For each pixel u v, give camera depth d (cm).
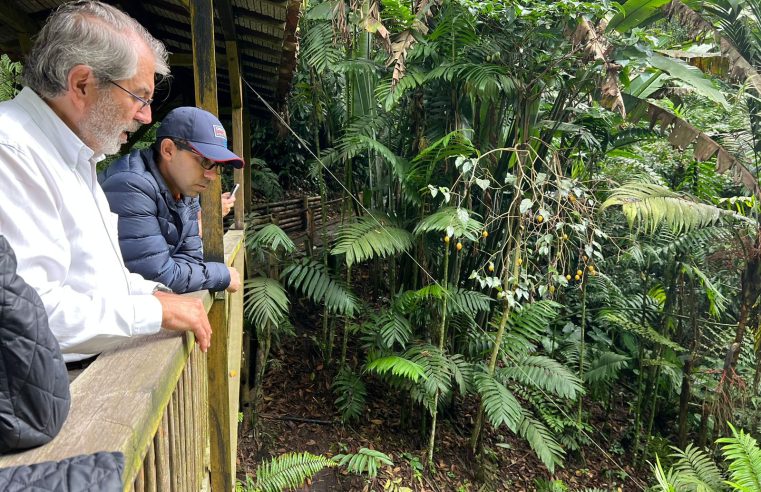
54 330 76
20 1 257
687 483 361
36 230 76
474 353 407
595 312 530
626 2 315
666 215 331
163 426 98
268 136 771
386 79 339
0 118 77
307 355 482
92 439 61
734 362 406
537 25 327
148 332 91
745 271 398
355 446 391
